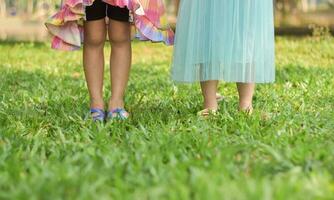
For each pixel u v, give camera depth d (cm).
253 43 477
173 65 496
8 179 313
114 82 495
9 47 1285
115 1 461
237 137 418
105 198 278
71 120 483
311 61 944
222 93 634
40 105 568
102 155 362
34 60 1030
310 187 295
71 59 1033
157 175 318
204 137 408
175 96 614
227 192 281
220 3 470
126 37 491
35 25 2239
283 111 511
